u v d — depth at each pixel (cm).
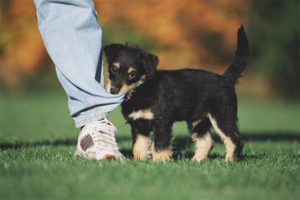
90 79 606
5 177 436
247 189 423
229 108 729
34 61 2330
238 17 2236
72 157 618
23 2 2261
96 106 611
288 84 3638
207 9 2105
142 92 676
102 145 596
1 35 2292
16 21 2292
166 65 2164
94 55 621
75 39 615
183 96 701
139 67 688
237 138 723
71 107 620
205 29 2164
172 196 387
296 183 452
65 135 1132
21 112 2072
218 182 440
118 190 399
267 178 464
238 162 629
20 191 379
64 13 621
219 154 808
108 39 2245
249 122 1883
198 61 2302
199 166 558
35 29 2273
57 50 614
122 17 2209
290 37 3341
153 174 471
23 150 688
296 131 1526
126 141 988
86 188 402
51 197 369
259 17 3030
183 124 1689
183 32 2116
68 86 616
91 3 641
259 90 3644
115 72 692
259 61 3359
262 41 3256
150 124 680
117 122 1739
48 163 531
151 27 2086
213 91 726
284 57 3381
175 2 2073
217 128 728
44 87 3703
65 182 418
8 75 3362
